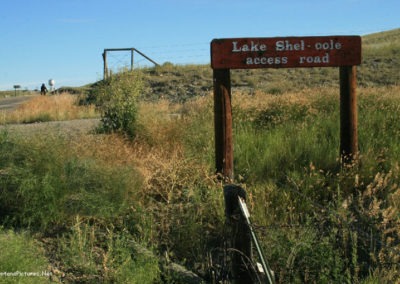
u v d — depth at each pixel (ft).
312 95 41.93
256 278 14.70
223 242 17.78
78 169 20.61
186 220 19.20
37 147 20.89
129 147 27.76
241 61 24.03
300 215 20.12
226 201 15.12
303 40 24.75
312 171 23.59
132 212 19.98
